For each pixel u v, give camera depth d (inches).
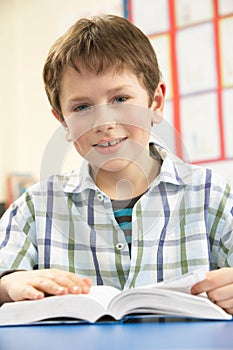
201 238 44.1
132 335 26.4
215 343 23.2
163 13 99.5
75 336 26.8
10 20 116.5
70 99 43.6
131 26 48.7
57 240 45.1
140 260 43.1
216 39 94.8
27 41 115.0
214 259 45.4
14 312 32.9
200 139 95.7
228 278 34.3
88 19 49.1
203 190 45.5
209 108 95.0
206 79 95.5
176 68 98.0
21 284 35.3
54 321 32.2
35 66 114.0
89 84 42.6
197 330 27.5
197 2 96.7
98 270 44.0
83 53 43.3
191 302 31.4
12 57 115.9
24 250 45.1
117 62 42.9
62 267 44.5
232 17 93.6
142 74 44.8
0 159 115.1
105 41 44.6
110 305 31.4
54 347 23.6
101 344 23.9
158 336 25.8
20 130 115.0
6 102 116.0
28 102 114.4
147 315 31.8
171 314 31.4
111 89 42.6
